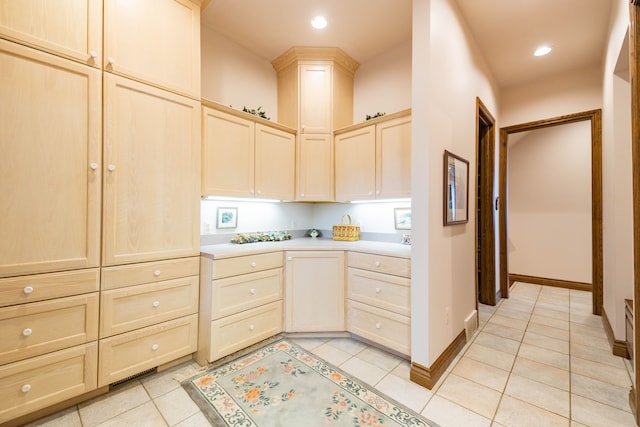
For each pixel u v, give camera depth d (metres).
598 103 3.02
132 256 1.71
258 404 1.60
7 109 1.32
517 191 4.51
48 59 1.42
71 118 1.49
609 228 2.49
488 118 3.14
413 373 1.82
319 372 1.92
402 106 2.78
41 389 1.42
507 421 1.48
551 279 4.21
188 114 1.98
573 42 2.67
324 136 2.85
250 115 2.45
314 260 2.42
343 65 2.99
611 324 2.37
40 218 1.40
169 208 1.88
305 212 3.39
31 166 1.38
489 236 3.32
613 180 2.26
